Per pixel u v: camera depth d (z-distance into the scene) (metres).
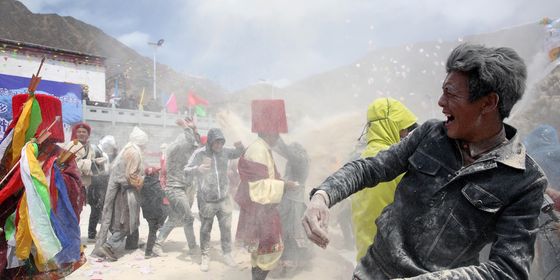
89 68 26.98
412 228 1.47
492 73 1.32
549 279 3.06
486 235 1.38
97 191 6.85
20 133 3.16
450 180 1.41
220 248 6.28
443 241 1.41
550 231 3.00
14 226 3.08
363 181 1.65
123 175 5.60
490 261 1.29
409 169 1.58
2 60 24.02
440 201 1.42
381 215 1.61
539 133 3.73
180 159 5.93
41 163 3.26
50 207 3.13
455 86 1.39
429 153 1.51
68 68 26.22
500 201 1.33
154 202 5.79
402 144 1.67
